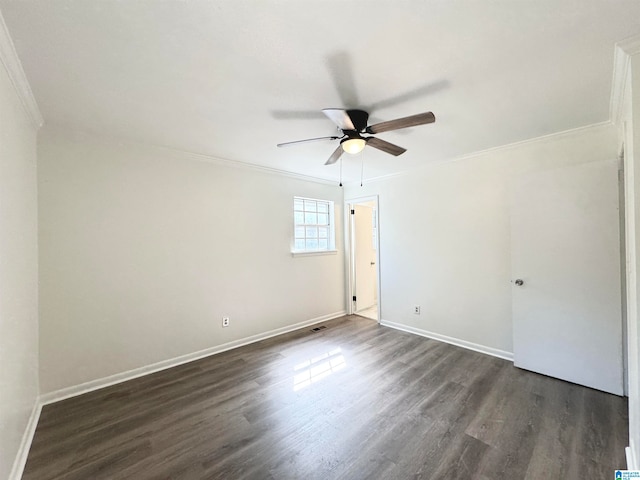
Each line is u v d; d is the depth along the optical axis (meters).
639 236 1.37
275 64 1.54
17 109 1.70
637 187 1.38
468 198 3.29
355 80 1.70
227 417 2.07
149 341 2.82
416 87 1.79
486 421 1.98
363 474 1.56
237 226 3.51
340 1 1.13
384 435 1.86
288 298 4.05
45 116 2.12
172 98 1.89
